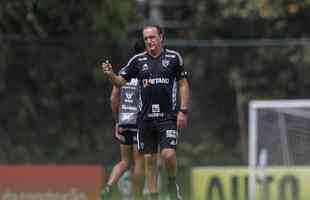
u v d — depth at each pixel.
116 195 43.53
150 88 32.75
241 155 49.22
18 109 49.06
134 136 36.56
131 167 39.88
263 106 45.41
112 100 36.97
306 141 44.78
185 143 49.47
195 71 50.06
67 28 53.44
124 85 33.81
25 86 49.22
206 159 49.06
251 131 45.31
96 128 49.28
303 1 58.00
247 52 50.31
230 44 50.28
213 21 61.38
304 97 50.38
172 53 32.94
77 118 49.31
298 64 50.44
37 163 48.88
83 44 49.50
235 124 49.69
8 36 49.31
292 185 41.22
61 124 49.25
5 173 44.97
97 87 49.56
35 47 49.38
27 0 52.25
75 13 53.41
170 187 32.97
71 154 49.06
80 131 49.28
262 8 58.69
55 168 45.00
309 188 41.06
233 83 50.09
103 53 49.44
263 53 50.38
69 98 49.38
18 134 48.97
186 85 33.00
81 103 49.38
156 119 32.88
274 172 41.44
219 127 49.72
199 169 42.38
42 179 44.97
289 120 45.19
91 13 53.94
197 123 49.69
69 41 49.44
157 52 32.81
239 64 50.22
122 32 55.31
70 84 49.38
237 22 59.94
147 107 32.97
